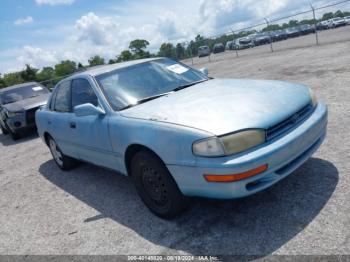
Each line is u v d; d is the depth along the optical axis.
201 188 2.68
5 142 9.92
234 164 2.46
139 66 4.23
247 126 2.59
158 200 3.18
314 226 2.58
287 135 2.74
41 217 3.95
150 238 2.96
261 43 32.72
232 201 3.22
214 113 2.81
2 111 9.78
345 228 2.47
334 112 5.15
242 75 11.32
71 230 3.45
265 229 2.69
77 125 4.14
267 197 3.14
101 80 3.99
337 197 2.88
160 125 2.89
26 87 10.73
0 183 5.78
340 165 3.44
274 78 9.17
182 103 3.21
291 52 15.66
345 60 9.39
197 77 4.31
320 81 7.48
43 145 8.13
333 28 33.47
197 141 2.60
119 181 4.53
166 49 33.34
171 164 2.79
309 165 3.60
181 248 2.71
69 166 5.46
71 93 4.55
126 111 3.44
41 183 5.25
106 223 3.42
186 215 3.17
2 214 4.34
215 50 37.09
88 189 4.50
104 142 3.64
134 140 3.10
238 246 2.57
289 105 2.94
